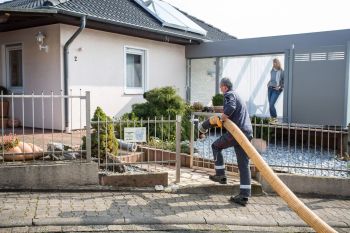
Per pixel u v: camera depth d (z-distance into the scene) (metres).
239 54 13.34
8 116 11.57
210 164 7.29
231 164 7.04
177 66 14.46
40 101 11.13
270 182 4.96
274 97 11.82
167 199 5.51
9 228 4.24
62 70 10.57
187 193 5.89
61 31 10.49
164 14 14.65
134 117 9.28
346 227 4.83
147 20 13.09
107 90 11.86
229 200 5.64
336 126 10.08
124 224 4.50
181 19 15.23
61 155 6.41
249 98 13.76
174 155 7.44
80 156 6.31
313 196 6.16
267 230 4.61
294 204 4.62
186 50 14.71
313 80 10.84
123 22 11.05
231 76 14.17
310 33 11.73
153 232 4.34
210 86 14.86
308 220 4.45
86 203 5.12
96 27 11.17
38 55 11.05
